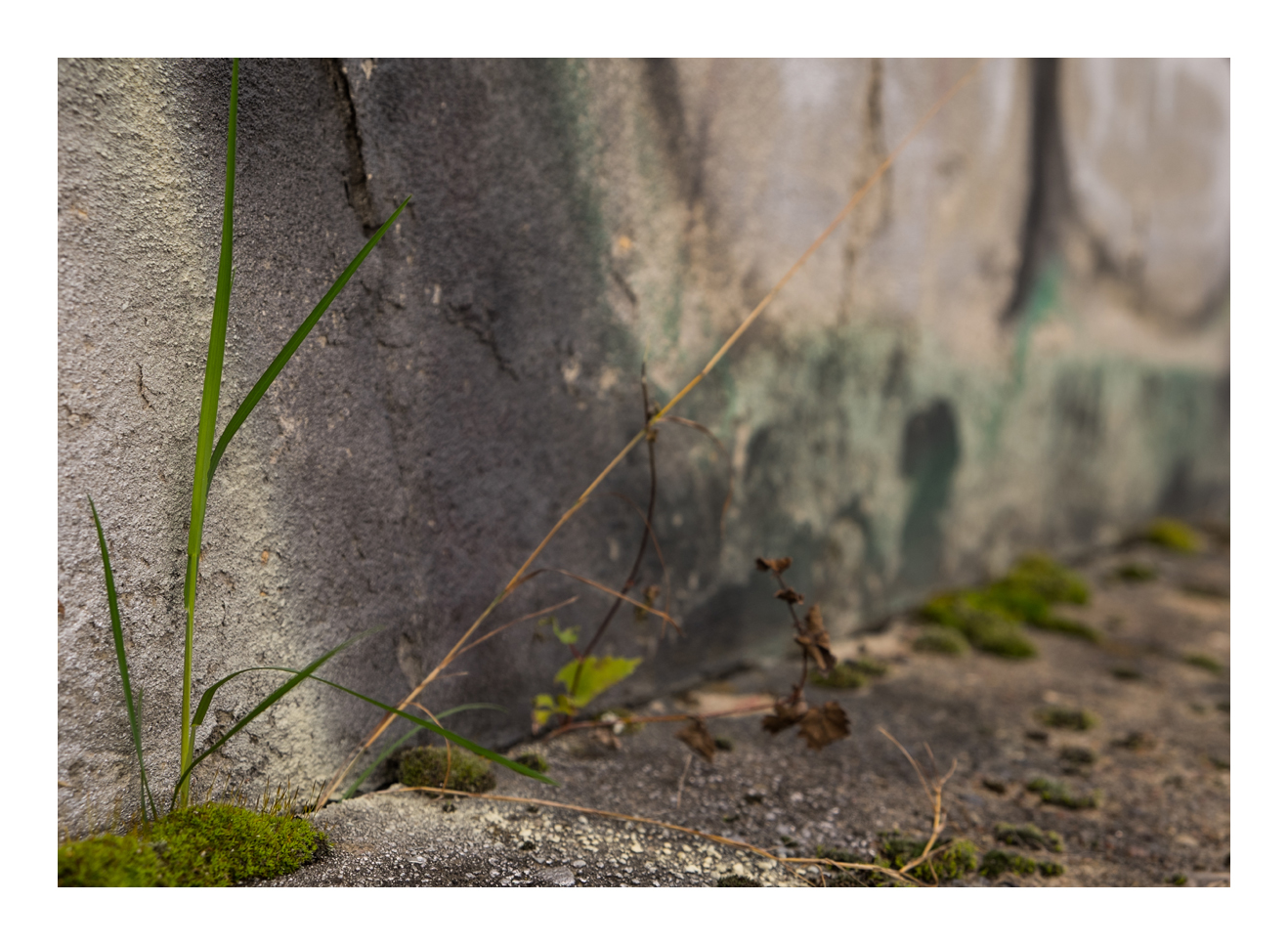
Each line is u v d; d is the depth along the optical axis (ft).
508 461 5.75
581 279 6.07
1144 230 12.66
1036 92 10.16
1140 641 9.57
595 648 6.53
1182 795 6.22
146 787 3.82
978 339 10.08
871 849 5.20
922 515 9.73
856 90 7.97
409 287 5.06
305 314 4.59
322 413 4.71
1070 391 11.96
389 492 5.07
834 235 8.04
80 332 3.78
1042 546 11.91
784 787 5.81
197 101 4.13
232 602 4.39
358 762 5.02
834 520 8.59
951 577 10.32
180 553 4.17
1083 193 11.28
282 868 4.20
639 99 6.27
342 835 4.57
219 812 4.22
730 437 7.38
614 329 6.33
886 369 8.90
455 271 5.29
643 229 6.44
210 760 4.37
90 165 3.78
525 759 5.69
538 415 5.91
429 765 5.18
